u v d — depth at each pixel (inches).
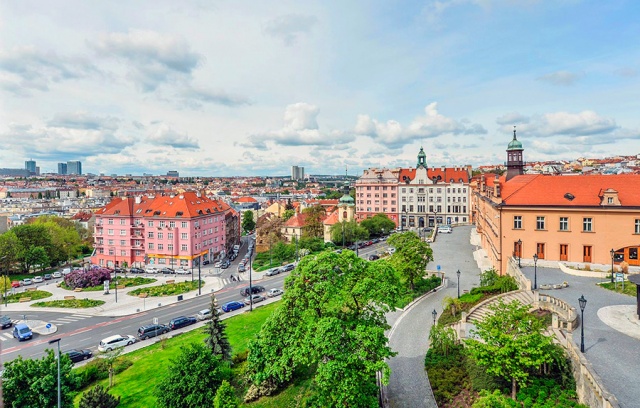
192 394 1202.0
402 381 1305.4
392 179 6284.5
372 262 1278.3
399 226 6215.6
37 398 1181.7
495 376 1146.0
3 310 2755.9
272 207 7101.4
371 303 1302.9
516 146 3051.2
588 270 2012.8
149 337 2166.6
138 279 3550.7
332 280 1168.2
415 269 2268.7
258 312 2410.2
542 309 1530.5
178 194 4446.4
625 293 1675.7
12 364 1206.3
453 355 1386.6
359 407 1058.1
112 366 1699.1
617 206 2059.5
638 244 2046.0
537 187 2341.3
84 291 3221.0
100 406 1198.9
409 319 1872.5
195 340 2000.5
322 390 1096.8
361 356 1017.5
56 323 2469.2
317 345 1027.9
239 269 3905.0
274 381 1326.3
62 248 4598.9
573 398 1023.6
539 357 1010.1
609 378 1000.2
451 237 4281.5
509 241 2298.2
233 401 1021.8
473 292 2021.4
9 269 4133.9
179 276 3737.7
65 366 1259.8
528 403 1019.3
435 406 1165.1
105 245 4448.8
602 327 1316.4
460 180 5969.5
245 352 1657.2
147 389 1505.9
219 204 5172.2
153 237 4254.4
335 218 5108.3
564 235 2178.9
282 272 3688.5
